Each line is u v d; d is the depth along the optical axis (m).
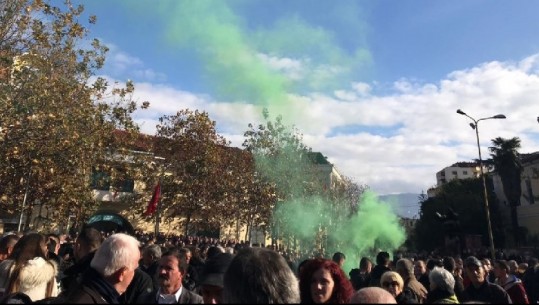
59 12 16.97
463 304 1.97
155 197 25.92
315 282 3.18
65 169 18.23
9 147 15.15
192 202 30.66
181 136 30.81
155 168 30.48
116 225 22.33
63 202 19.39
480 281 6.39
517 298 7.29
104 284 3.03
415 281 6.05
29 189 19.02
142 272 4.78
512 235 50.22
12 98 15.11
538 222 47.62
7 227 26.53
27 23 15.77
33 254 4.10
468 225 50.50
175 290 4.39
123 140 21.53
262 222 36.84
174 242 19.56
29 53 15.84
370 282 7.54
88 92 18.30
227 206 32.72
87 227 4.41
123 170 22.47
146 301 4.34
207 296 3.51
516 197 47.56
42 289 3.94
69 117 16.81
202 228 34.03
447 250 30.00
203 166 30.44
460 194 53.81
